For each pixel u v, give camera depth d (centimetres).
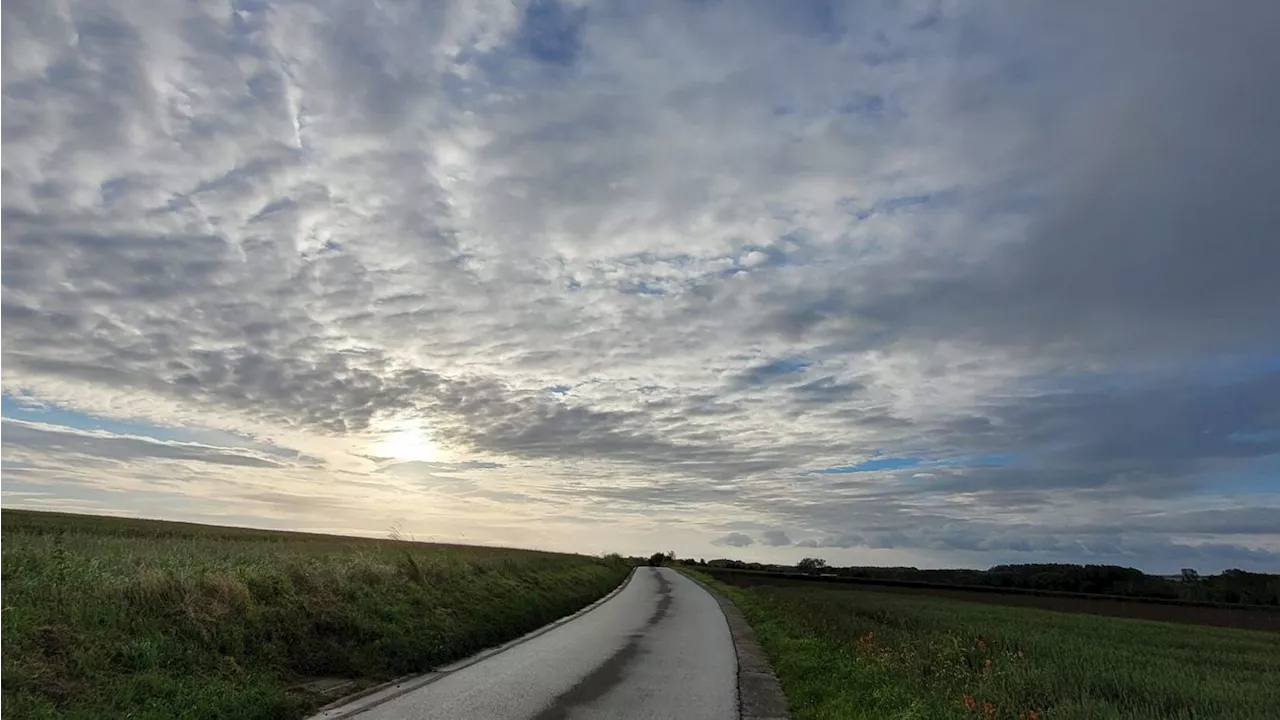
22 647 825
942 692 1171
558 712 988
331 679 1113
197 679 921
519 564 3034
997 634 2352
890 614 3112
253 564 1436
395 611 1456
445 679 1192
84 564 1157
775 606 2953
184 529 4000
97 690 810
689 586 5219
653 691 1184
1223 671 1811
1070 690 1301
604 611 2792
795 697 1173
